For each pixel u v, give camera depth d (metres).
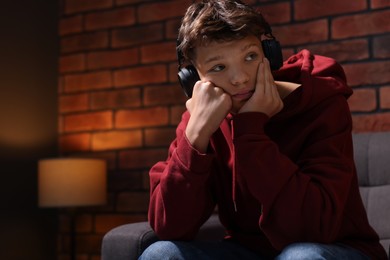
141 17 2.96
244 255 1.29
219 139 1.38
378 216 1.85
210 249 1.25
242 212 1.32
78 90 3.12
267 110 1.20
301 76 1.28
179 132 1.40
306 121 1.26
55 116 3.17
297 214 1.11
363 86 2.44
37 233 3.02
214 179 1.38
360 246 1.23
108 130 3.01
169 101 2.86
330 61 1.36
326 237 1.11
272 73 1.37
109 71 3.03
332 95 1.26
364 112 2.42
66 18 3.18
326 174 1.14
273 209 1.13
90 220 3.02
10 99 2.89
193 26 1.18
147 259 1.19
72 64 3.15
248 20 1.16
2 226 2.81
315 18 2.55
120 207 2.95
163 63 2.89
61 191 2.69
